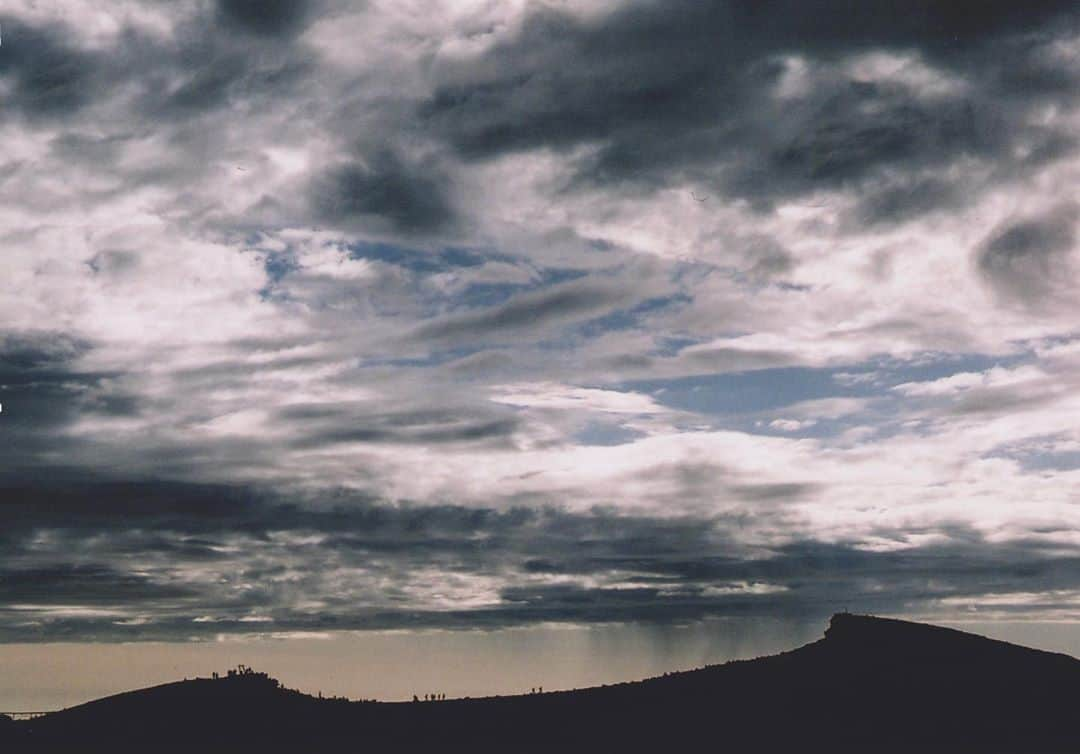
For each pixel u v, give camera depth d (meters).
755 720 152.62
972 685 158.50
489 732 156.50
